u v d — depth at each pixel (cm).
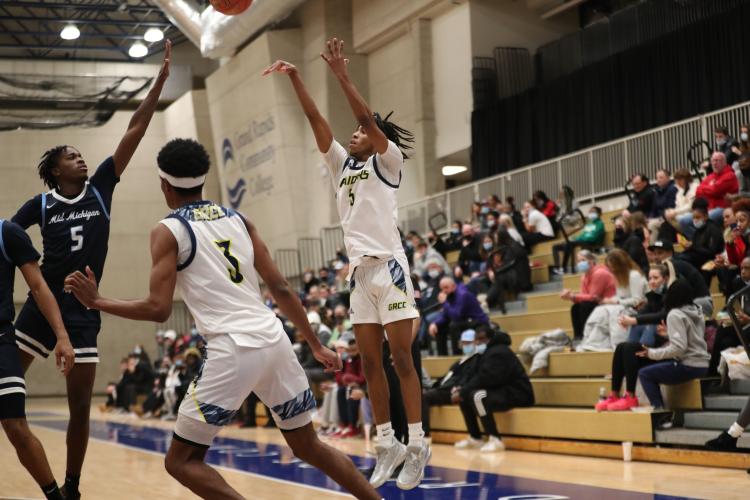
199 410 384
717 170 1102
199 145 422
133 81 2458
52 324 475
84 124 2288
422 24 2086
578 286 1290
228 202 2611
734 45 1564
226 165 2594
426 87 2081
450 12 2033
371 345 509
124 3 2455
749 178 1080
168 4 2306
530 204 1516
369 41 2220
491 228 1473
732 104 1569
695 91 1633
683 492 620
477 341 977
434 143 2078
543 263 1448
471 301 1191
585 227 1359
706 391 835
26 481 784
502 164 1934
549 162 1708
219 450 1063
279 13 2091
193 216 404
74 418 522
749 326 781
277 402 403
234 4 731
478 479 723
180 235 397
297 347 1423
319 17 2253
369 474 652
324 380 1344
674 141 1473
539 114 1908
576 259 1364
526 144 1916
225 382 385
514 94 1947
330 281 1902
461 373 1025
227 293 396
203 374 387
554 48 1958
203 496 388
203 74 2917
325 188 2245
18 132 2756
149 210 2878
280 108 2311
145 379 2114
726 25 1580
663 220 1118
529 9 2022
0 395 470
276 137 2327
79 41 2761
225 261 400
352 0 2256
